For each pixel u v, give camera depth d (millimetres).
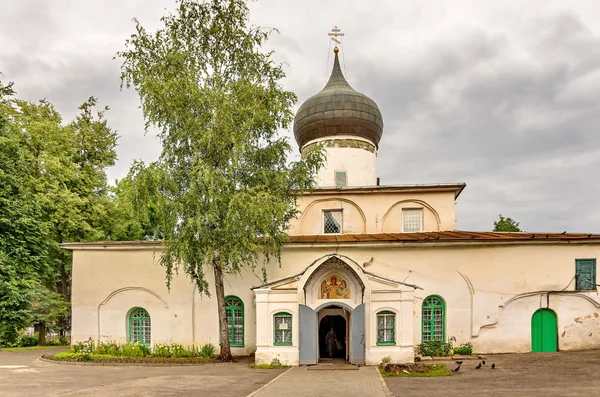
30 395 12570
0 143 25078
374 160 29016
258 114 18844
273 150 19750
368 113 28141
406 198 25312
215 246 18562
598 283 20859
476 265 21344
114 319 22938
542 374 15070
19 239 24906
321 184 27750
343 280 19125
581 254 21109
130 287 23000
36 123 29516
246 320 22000
